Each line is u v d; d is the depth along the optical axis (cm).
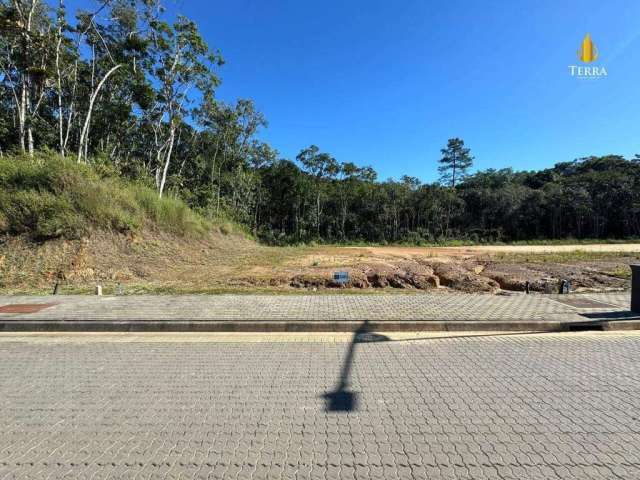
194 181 3666
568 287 891
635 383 387
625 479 230
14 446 275
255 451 265
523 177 6731
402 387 379
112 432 294
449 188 5462
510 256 1845
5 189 1232
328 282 1039
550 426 299
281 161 4972
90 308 714
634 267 671
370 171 5347
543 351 495
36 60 2134
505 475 235
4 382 400
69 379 409
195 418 317
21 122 2142
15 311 693
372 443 275
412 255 1953
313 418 315
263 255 1698
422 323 615
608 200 4759
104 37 2466
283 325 620
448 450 264
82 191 1307
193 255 1473
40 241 1159
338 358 473
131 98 2725
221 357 480
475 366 440
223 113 3662
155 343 547
